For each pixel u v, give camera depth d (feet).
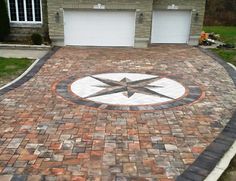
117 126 17.49
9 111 19.44
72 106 20.39
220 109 20.53
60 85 24.95
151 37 47.19
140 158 14.20
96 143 15.47
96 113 19.26
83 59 34.73
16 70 29.73
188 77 28.27
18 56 35.99
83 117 18.65
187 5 44.91
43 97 22.11
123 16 42.83
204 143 15.80
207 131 17.20
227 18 75.82
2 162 13.64
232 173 13.43
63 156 14.20
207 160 14.19
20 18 44.45
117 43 44.27
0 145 15.07
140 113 19.43
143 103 21.11
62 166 13.41
